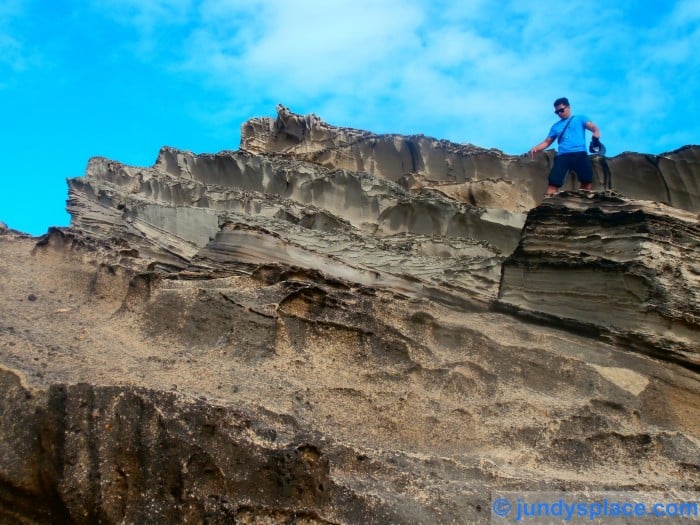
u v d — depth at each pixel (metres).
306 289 10.00
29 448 7.04
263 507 6.78
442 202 17.08
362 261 13.66
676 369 10.23
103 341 9.23
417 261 13.72
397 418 8.73
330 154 20.11
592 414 9.27
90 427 7.10
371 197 17.48
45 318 9.72
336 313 9.98
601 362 10.35
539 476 8.06
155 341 9.47
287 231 14.54
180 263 14.43
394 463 7.77
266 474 6.96
